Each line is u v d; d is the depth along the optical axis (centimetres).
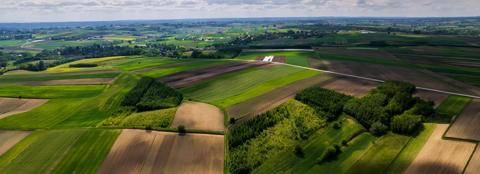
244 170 4662
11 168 5031
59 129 6544
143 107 7656
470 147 4681
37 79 11306
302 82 9000
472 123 5519
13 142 6025
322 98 6938
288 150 5122
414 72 9969
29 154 5462
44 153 5466
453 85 8162
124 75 11381
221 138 5753
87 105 8194
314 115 6306
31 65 14638
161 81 10119
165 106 7600
